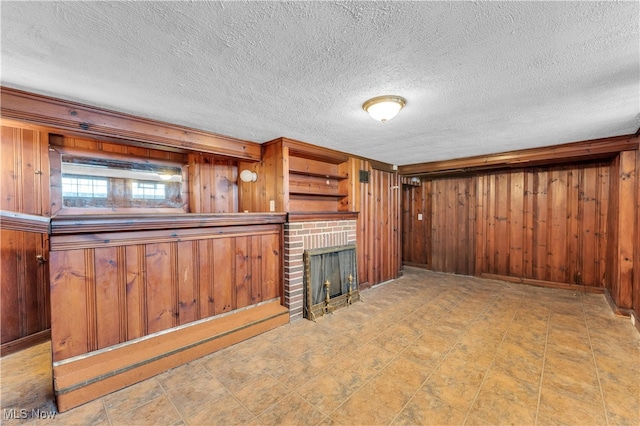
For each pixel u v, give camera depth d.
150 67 1.59
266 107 2.22
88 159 2.56
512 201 4.70
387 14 1.16
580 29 1.25
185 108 2.24
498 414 1.68
